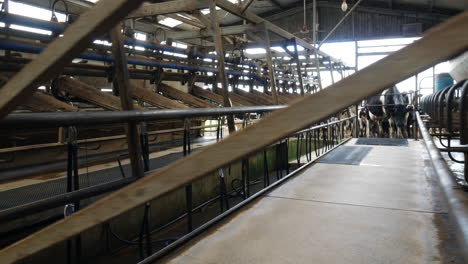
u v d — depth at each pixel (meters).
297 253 1.75
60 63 0.51
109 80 4.21
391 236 1.93
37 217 2.04
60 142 3.18
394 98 9.47
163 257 1.74
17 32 3.14
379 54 10.23
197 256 1.75
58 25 3.29
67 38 0.48
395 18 16.19
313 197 2.80
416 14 15.60
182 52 5.20
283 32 5.73
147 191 0.50
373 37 16.62
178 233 3.37
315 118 0.40
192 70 5.58
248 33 5.25
